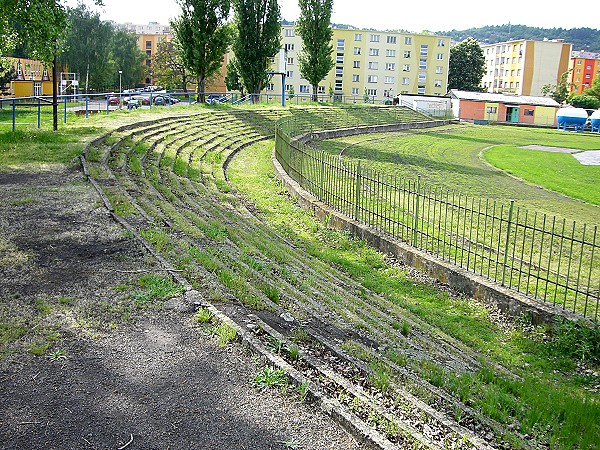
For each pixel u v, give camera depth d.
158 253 9.58
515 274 12.65
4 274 8.43
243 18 53.50
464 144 47.34
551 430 6.10
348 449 4.93
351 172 16.72
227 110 43.53
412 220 16.58
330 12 64.25
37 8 21.69
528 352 9.49
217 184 20.39
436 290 12.08
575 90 144.75
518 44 121.56
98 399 5.48
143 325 7.08
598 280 12.53
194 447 4.86
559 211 20.36
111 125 25.20
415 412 5.67
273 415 5.36
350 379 6.36
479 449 5.09
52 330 6.79
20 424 5.05
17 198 12.59
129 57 101.62
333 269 12.73
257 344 6.61
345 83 97.94
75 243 9.92
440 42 98.50
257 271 10.30
